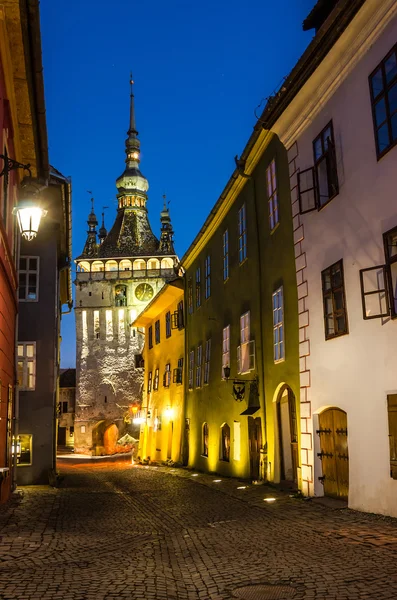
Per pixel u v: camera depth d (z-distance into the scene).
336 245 12.97
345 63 12.42
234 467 21.48
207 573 7.48
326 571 7.07
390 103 10.96
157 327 41.75
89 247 85.25
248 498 15.06
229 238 22.89
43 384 24.44
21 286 24.98
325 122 13.59
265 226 18.23
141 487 21.00
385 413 10.86
